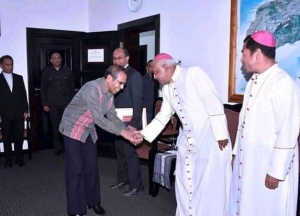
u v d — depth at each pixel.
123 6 4.66
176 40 3.73
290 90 1.66
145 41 6.88
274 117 1.71
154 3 4.06
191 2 3.48
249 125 1.82
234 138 2.61
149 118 4.02
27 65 5.00
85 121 2.48
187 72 2.13
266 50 1.72
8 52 4.87
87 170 2.68
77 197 2.56
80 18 5.46
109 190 3.35
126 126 2.89
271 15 2.65
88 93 2.38
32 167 4.24
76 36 5.37
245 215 1.85
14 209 2.89
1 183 3.60
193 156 2.20
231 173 2.14
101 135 4.85
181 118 2.20
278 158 1.66
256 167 1.80
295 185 1.79
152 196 3.17
